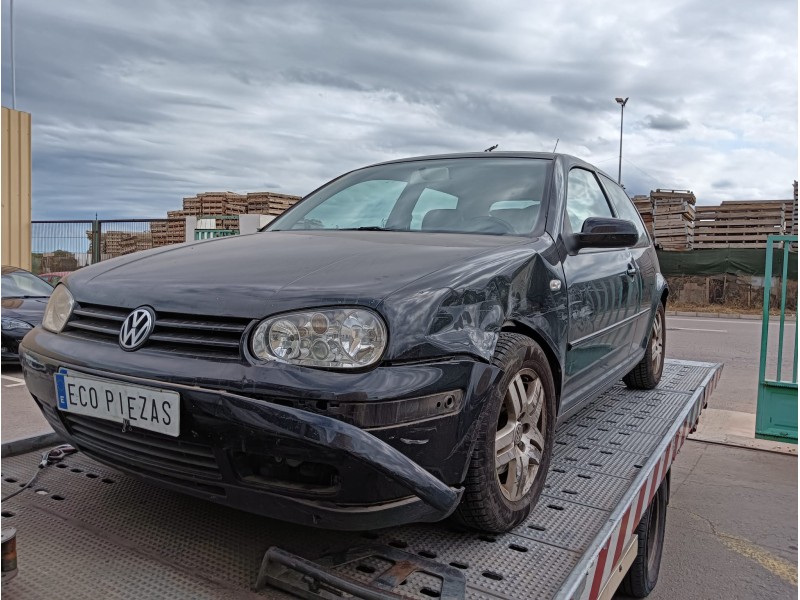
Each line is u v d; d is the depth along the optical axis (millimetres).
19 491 2256
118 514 2096
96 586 1681
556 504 2289
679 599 3170
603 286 3074
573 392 2857
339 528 1725
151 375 1793
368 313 1749
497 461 2053
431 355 1804
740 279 19000
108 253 14320
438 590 1669
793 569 3498
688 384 4488
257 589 1687
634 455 2832
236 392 1697
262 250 2318
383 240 2426
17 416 5543
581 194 3322
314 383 1657
